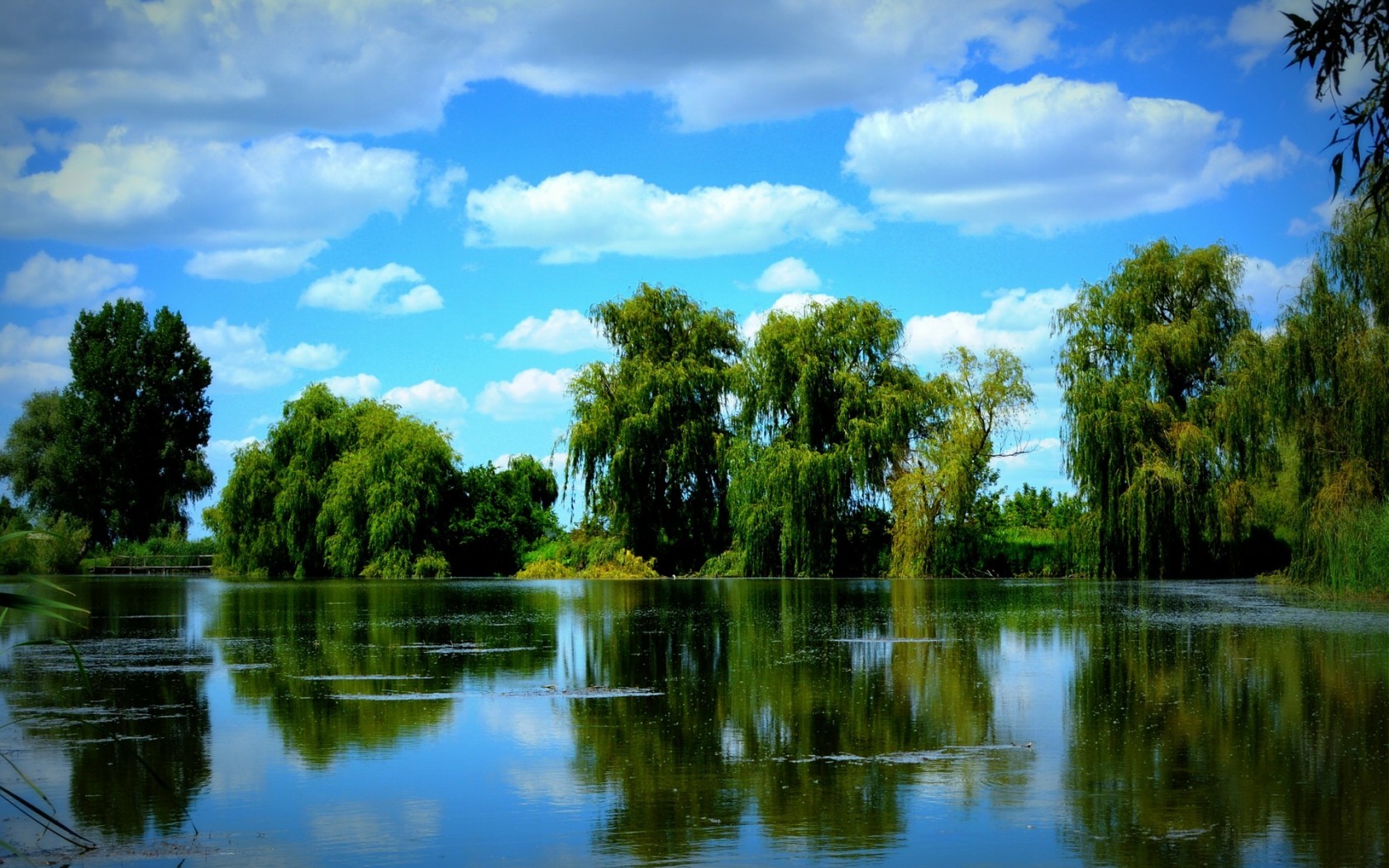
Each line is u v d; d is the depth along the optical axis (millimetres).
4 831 10086
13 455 85000
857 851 9430
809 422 53156
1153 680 18219
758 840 9758
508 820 10367
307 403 63531
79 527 79688
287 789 11422
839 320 54156
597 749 13188
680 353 58000
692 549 58844
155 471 86125
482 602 38344
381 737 13867
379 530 59312
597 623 29047
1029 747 13203
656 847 9594
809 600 37500
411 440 60438
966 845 9594
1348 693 16875
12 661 21344
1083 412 48031
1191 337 47656
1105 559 48375
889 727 14391
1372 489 35344
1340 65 9055
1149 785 11500
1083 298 50656
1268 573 49094
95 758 12805
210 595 43562
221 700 16531
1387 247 34406
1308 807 10656
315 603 37969
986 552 54562
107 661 21125
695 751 13070
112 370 84000
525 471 76062
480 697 16781
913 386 53781
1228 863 9102
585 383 56969
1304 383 36219
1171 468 47062
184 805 10875
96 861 9320
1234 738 13648
